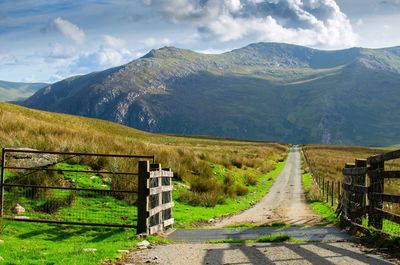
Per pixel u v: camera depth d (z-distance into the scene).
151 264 9.84
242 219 20.72
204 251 11.52
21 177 17.73
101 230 15.06
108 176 21.22
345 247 11.88
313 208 25.91
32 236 13.65
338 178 45.78
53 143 24.11
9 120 28.25
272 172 58.22
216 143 136.50
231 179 31.84
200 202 23.78
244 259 10.31
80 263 9.38
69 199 17.27
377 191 13.32
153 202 15.55
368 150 148.00
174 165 27.66
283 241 13.27
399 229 14.09
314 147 158.88
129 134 114.75
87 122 110.31
